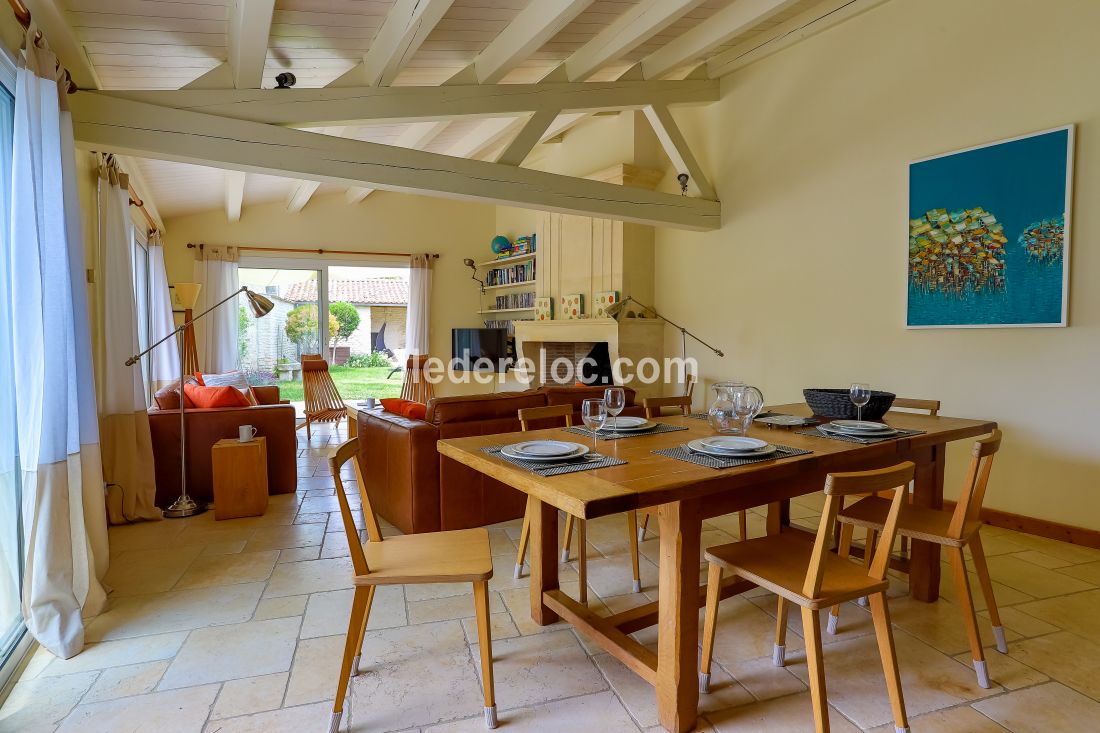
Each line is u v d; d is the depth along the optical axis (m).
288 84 3.41
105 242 3.43
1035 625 2.28
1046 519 3.24
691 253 5.57
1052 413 3.20
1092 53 3.00
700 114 5.41
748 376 5.04
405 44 3.06
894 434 2.17
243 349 7.40
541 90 4.18
